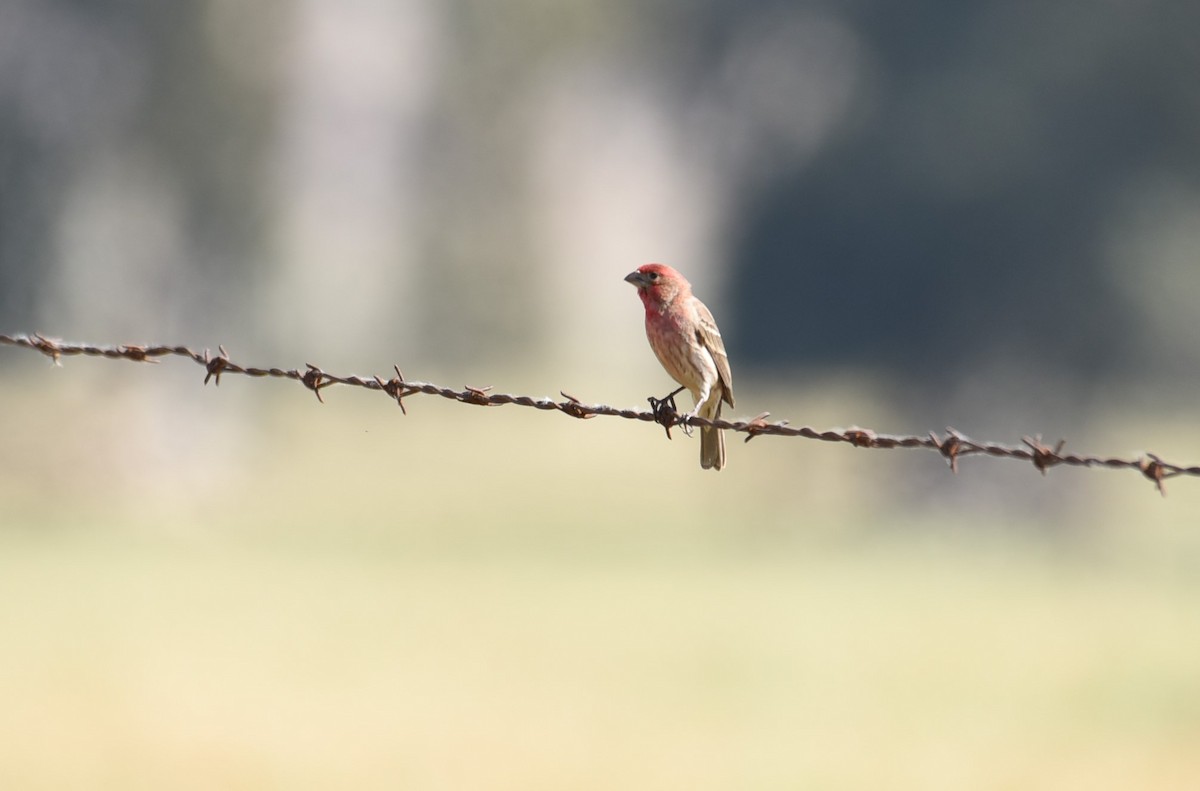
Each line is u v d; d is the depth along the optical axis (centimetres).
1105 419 3878
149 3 3625
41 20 3612
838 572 3266
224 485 3944
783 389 4288
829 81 4062
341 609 2650
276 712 1814
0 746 1579
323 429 4600
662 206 5397
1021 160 3744
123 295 3884
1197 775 1638
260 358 4294
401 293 5134
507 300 4931
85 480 3731
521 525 3666
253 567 3075
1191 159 3691
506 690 2028
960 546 3659
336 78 5100
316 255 5181
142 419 3866
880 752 1720
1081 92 3700
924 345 3988
